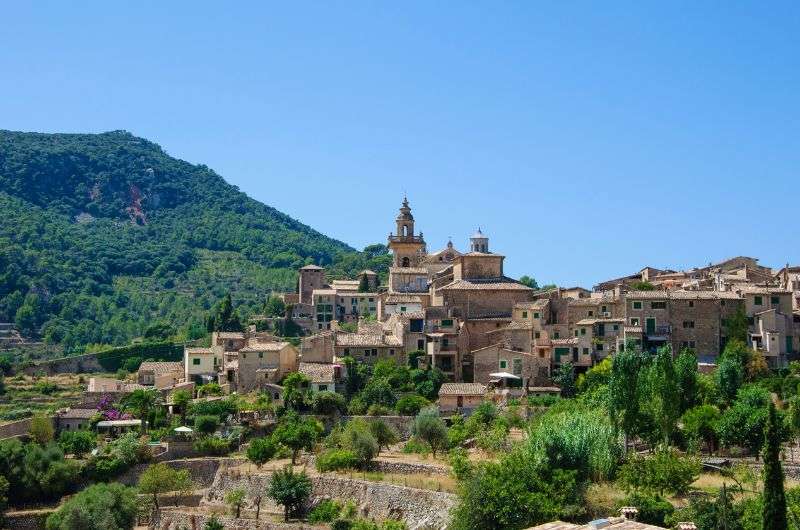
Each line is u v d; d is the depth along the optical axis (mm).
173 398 199375
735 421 148625
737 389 171375
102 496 157750
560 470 129625
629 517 104438
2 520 161750
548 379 197000
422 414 175000
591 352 199875
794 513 107062
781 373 187500
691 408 161125
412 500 143500
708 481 135000
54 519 155250
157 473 167625
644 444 153625
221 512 161125
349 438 166375
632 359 146125
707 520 113250
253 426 186500
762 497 110688
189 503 168250
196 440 182875
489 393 191500
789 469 136000
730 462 143250
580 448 134500
